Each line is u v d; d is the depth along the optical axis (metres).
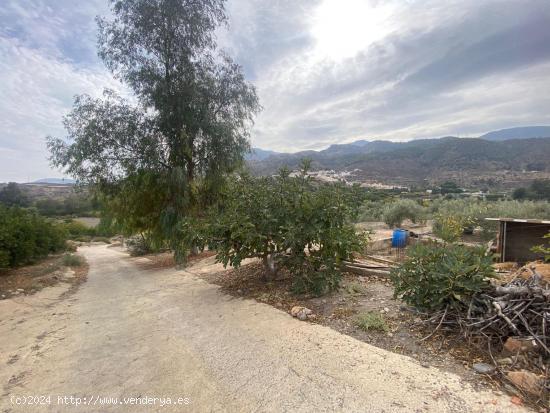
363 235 6.41
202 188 14.67
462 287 3.61
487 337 3.24
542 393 2.53
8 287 9.51
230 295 6.43
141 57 13.62
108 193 14.16
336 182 6.12
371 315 4.23
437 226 12.13
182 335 4.50
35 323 5.84
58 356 4.06
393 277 4.29
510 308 3.26
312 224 5.55
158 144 13.62
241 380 3.13
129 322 5.47
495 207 14.40
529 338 3.01
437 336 3.62
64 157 13.23
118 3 12.93
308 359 3.43
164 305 6.42
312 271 5.62
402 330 3.89
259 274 7.54
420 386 2.79
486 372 2.89
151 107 13.65
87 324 5.55
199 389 3.01
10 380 3.43
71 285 10.97
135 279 11.15
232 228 5.93
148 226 15.59
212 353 3.79
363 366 3.20
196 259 14.49
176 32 13.56
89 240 51.53
